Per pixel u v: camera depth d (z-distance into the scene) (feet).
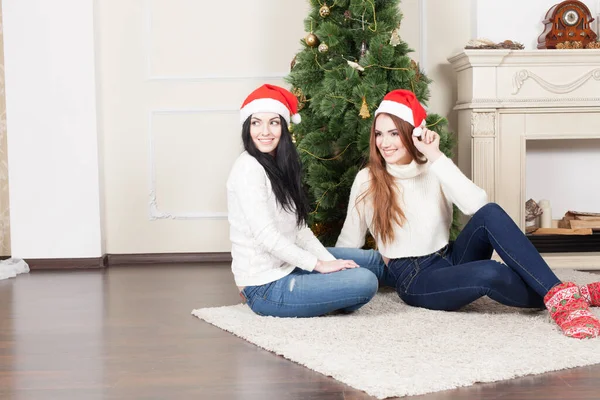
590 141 14.26
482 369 6.79
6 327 9.18
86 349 8.06
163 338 8.45
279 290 8.78
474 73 12.84
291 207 8.96
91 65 13.88
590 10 13.70
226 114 14.49
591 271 12.82
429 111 14.39
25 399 6.47
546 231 13.41
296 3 14.46
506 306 9.44
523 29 13.66
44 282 12.46
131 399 6.41
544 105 12.88
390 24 11.41
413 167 9.27
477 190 8.90
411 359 7.10
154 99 14.46
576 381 6.66
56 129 13.91
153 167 14.49
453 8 14.29
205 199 14.60
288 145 8.95
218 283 12.07
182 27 14.39
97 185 14.02
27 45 13.80
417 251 9.32
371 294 8.71
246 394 6.48
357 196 9.73
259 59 14.48
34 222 13.98
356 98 10.80
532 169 14.29
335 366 6.94
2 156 14.97
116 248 14.57
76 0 13.80
